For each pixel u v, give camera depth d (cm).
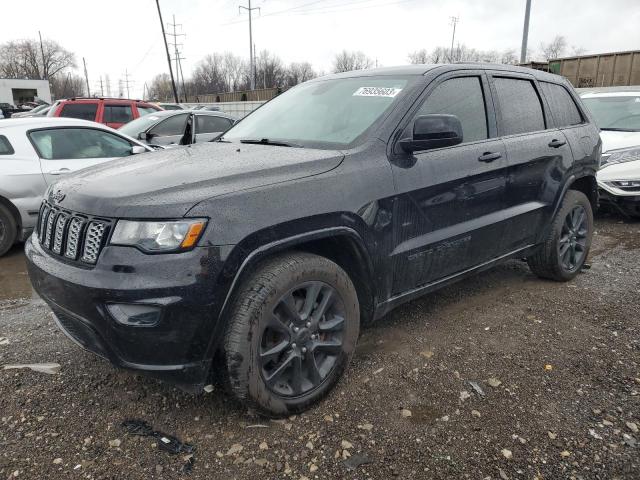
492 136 363
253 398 243
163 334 219
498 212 365
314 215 250
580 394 282
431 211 312
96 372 303
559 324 370
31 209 566
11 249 596
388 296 303
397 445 241
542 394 282
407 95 315
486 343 341
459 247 336
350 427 254
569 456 234
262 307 238
